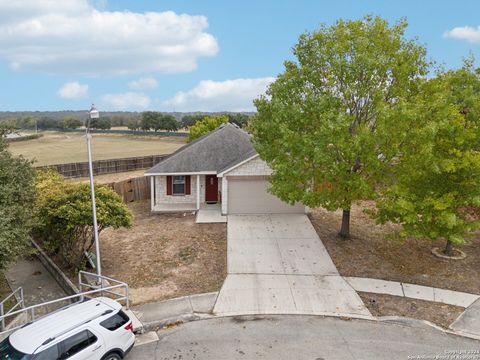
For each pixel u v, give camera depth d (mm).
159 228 20016
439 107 13641
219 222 20547
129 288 13547
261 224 20000
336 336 10531
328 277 14141
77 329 8367
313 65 15844
